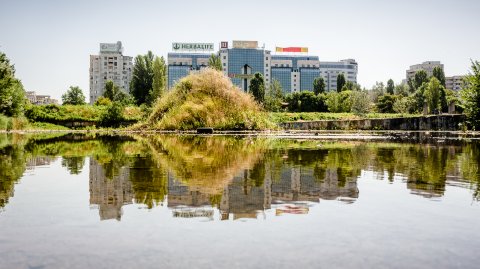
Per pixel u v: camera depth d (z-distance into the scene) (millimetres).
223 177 6895
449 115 38719
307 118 62062
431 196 5207
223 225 3787
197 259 2881
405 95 118312
